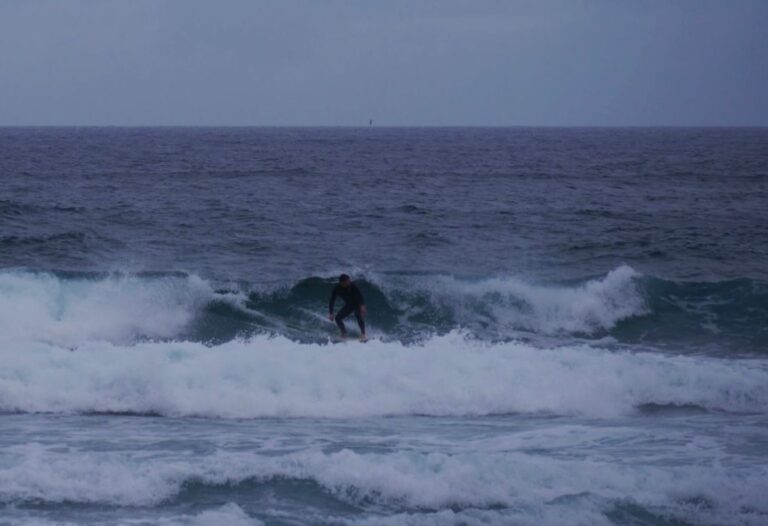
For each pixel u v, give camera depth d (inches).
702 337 720.3
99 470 372.8
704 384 551.8
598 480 379.9
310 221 1304.1
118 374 514.9
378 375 537.3
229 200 1582.2
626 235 1202.0
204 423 485.4
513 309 761.6
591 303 767.7
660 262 1014.4
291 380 528.7
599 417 514.0
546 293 770.2
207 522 334.3
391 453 407.8
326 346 578.9
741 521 354.6
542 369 557.9
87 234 1093.8
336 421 496.4
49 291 706.2
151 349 556.7
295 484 373.4
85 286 716.0
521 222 1328.7
